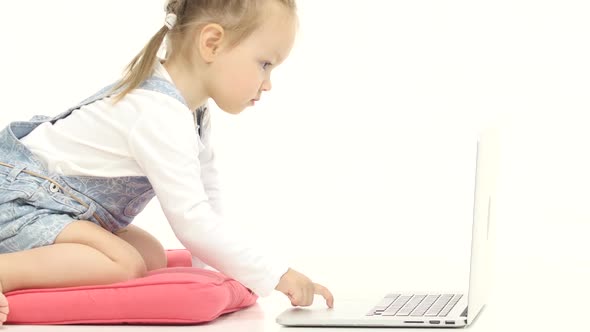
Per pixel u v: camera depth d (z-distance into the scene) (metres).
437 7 5.13
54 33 5.10
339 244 3.93
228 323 2.19
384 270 3.30
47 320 2.16
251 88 2.38
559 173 4.98
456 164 5.09
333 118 5.18
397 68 5.16
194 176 2.25
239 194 4.93
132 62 2.41
